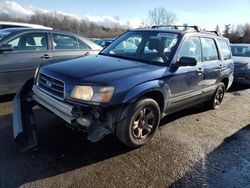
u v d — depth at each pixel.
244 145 4.55
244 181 3.51
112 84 3.56
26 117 3.94
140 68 4.12
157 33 5.02
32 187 3.07
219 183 3.43
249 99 7.82
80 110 3.46
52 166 3.48
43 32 6.34
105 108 3.54
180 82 4.59
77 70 3.81
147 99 3.98
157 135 4.62
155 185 3.28
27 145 3.62
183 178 3.47
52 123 4.70
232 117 5.96
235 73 9.09
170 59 4.48
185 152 4.13
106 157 3.78
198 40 5.30
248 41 39.56
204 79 5.34
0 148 3.80
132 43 5.02
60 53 6.53
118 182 3.27
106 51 5.13
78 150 3.90
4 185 3.07
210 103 6.16
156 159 3.85
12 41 5.80
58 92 3.71
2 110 5.27
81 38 7.14
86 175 3.35
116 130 3.76
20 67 5.84
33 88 4.23
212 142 4.57
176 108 4.81
